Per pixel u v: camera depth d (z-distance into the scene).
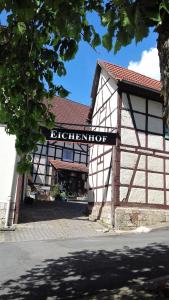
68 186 30.53
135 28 2.47
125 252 8.93
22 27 3.95
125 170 14.18
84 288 6.00
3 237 11.19
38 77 4.55
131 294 5.28
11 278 6.66
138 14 2.42
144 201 14.35
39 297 5.59
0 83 4.46
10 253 8.81
